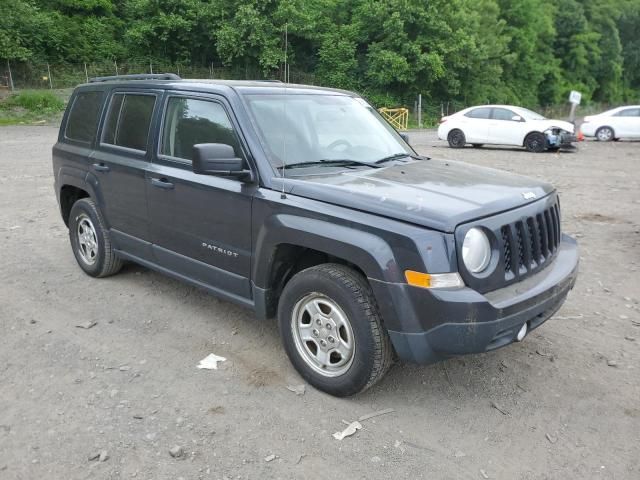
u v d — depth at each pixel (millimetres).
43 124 24625
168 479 2779
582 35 58750
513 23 51250
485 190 3533
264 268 3668
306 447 3051
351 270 3367
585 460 3006
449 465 2941
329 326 3465
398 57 37281
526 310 3207
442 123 20156
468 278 3049
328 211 3309
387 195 3289
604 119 23141
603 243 7168
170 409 3367
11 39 31062
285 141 3896
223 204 3885
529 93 52469
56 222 7816
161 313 4770
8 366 3852
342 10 41344
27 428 3154
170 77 4609
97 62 35250
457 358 4086
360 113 4715
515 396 3613
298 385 3658
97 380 3684
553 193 3941
